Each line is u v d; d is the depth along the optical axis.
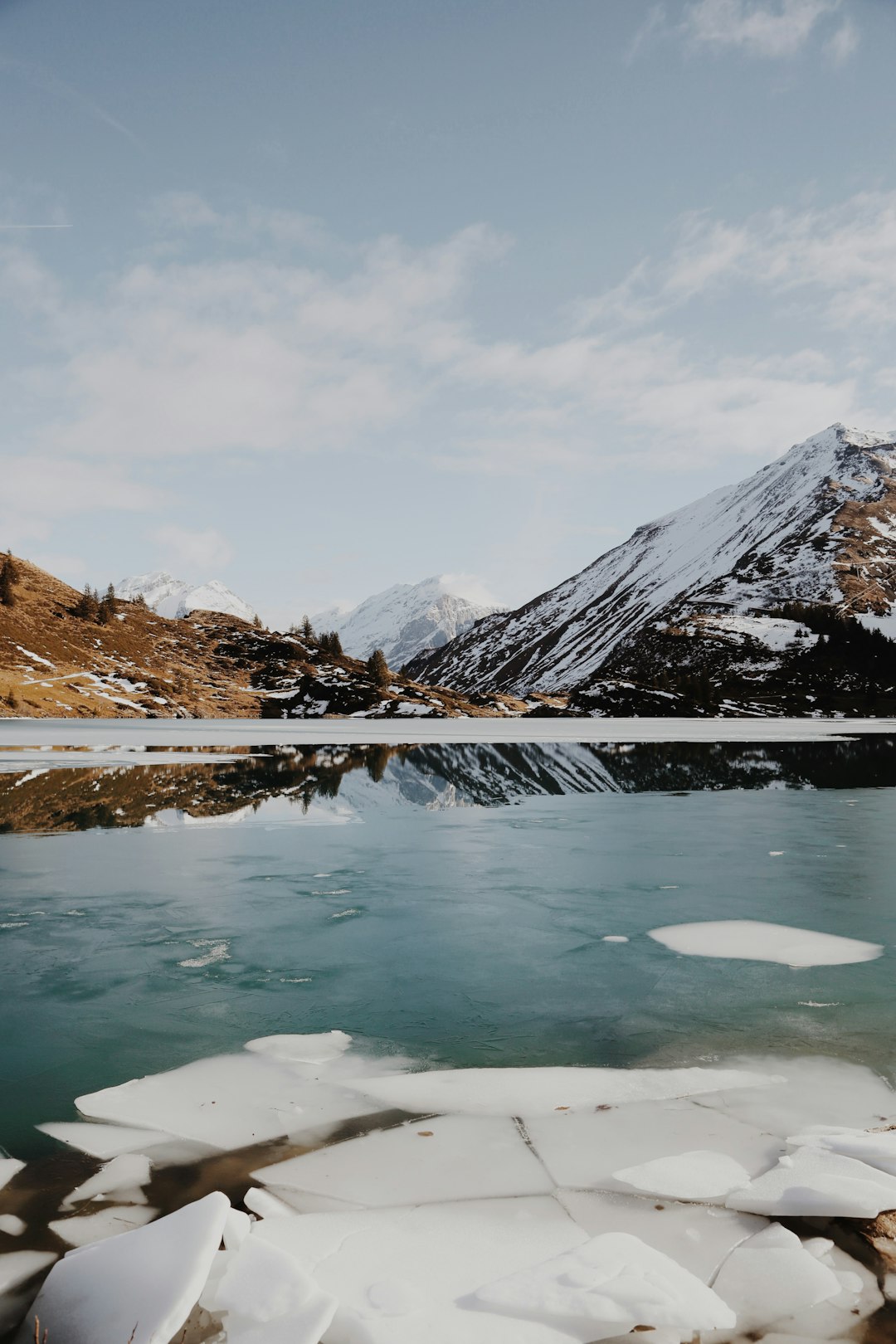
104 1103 5.88
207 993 8.07
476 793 25.00
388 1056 6.66
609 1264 3.93
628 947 9.50
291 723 104.31
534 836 16.86
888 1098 5.87
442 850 15.21
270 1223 4.39
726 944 9.59
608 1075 6.28
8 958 9.10
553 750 46.69
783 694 136.75
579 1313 3.62
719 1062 6.51
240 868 13.71
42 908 11.12
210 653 166.50
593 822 18.86
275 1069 6.43
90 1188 4.79
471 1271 4.02
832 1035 7.02
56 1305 3.74
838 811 20.80
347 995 8.00
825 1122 5.51
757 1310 3.72
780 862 14.22
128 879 12.84
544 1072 6.35
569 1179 4.85
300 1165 5.04
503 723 99.56
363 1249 4.18
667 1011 7.57
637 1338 3.52
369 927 10.30
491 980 8.44
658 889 12.24
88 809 21.05
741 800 23.12
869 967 8.76
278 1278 3.81
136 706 121.69
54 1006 7.73
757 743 53.88
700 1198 4.62
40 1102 5.89
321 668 168.00
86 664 133.88
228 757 39.72
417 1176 4.91
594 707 137.00
